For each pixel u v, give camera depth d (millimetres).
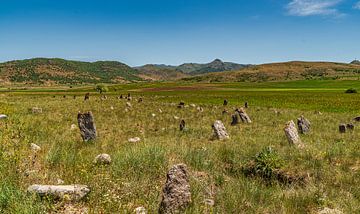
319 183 9797
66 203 6980
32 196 6664
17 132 14805
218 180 9820
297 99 68062
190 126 24109
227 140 17422
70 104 43438
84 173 8828
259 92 104875
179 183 7336
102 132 19781
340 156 12078
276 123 26562
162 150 11453
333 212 7598
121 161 10352
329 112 40281
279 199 8492
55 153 10711
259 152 12312
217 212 7230
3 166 8469
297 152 12680
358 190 9109
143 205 7355
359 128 22516
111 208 6797
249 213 7504
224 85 177375
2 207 6406
